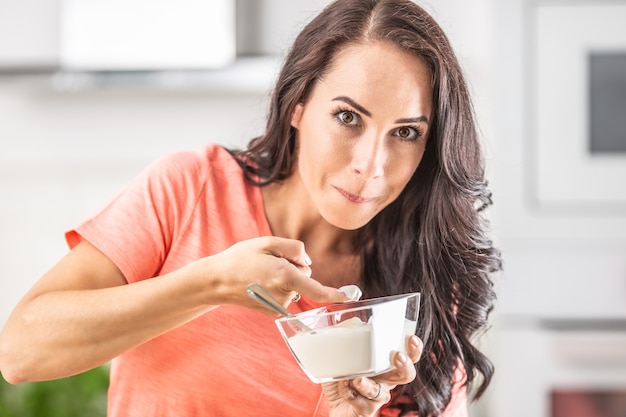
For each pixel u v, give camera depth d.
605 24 2.87
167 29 3.30
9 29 3.32
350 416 1.47
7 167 3.38
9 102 3.36
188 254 1.62
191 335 1.61
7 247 3.39
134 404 1.64
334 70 1.43
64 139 3.36
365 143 1.41
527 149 2.90
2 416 2.84
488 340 2.96
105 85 3.30
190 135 3.33
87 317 1.39
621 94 2.88
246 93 3.32
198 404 1.62
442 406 1.70
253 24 3.29
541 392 2.87
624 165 2.88
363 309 1.33
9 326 1.46
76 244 1.59
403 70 1.40
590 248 2.90
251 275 1.29
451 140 1.53
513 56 2.89
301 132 1.52
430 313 1.68
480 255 1.67
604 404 2.86
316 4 3.20
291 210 1.66
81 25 3.31
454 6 3.23
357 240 1.70
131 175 3.36
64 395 2.91
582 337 2.86
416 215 1.67
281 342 1.62
